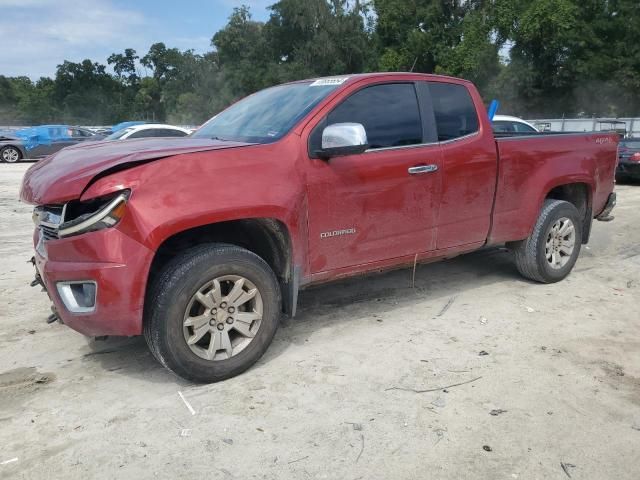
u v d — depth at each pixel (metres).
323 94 4.12
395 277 5.75
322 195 3.87
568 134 5.54
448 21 42.47
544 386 3.51
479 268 6.11
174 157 3.36
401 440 2.95
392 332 4.34
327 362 3.84
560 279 5.59
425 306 4.91
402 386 3.51
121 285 3.18
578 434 3.01
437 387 3.49
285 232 3.73
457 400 3.34
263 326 3.68
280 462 2.78
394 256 4.37
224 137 4.23
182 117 66.12
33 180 3.51
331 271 4.05
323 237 3.93
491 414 3.19
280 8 51.97
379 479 2.66
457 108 4.74
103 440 2.96
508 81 41.81
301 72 51.25
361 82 4.20
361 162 4.05
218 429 3.05
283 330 4.40
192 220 3.29
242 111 4.69
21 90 82.81
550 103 43.50
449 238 4.68
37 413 3.22
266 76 52.91
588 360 3.87
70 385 3.56
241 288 3.57
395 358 3.89
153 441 2.95
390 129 4.29
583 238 5.93
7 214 9.83
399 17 42.34
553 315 4.70
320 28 51.47
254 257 3.60
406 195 4.29
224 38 58.00
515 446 2.91
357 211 4.05
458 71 40.69
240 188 3.47
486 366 3.77
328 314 4.73
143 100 81.75
